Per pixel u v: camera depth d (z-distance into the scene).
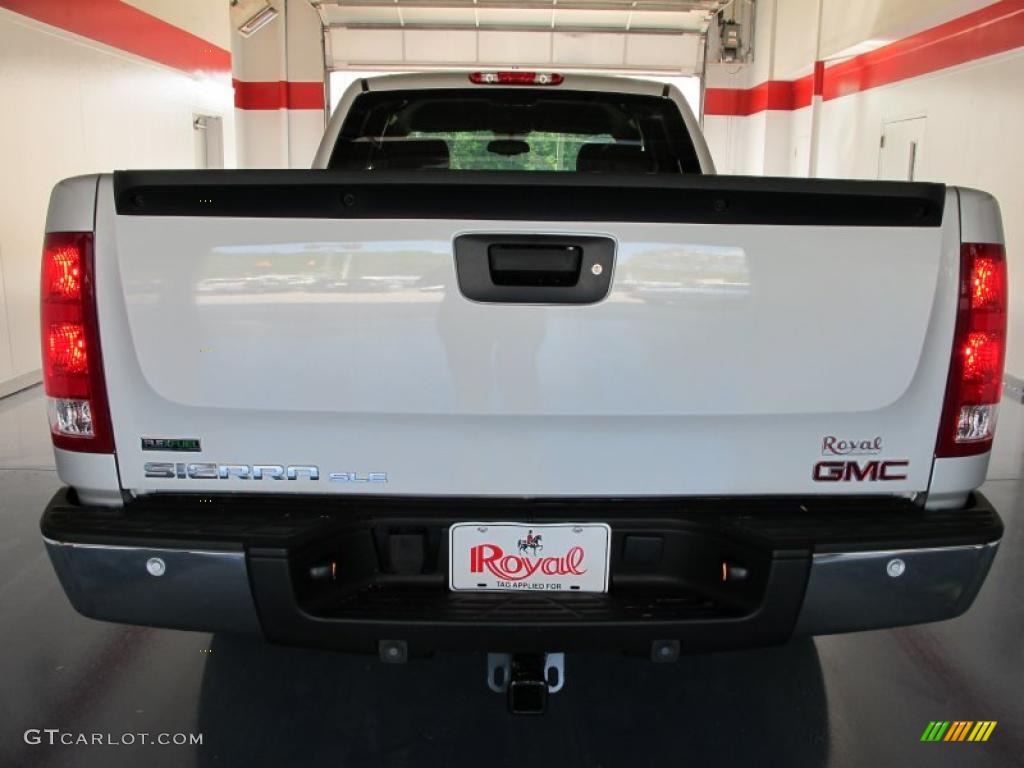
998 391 1.78
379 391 1.70
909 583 1.73
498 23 15.16
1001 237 1.74
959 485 1.80
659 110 3.50
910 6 9.06
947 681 2.57
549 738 2.25
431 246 1.65
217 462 1.74
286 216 1.64
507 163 3.61
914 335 1.71
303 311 1.67
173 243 1.66
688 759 2.17
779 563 1.67
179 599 1.70
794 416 1.73
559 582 1.77
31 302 6.68
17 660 2.65
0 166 6.17
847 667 2.64
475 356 1.68
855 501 1.83
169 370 1.71
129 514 1.76
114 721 2.32
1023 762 2.18
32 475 4.52
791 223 1.66
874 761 2.17
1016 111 7.42
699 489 1.76
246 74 15.31
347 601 1.75
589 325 1.67
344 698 2.44
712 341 1.69
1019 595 3.18
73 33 7.14
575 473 1.75
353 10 14.59
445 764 2.14
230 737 2.25
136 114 8.42
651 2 14.20
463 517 1.74
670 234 1.65
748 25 15.55
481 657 2.67
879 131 10.88
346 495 1.77
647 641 1.70
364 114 3.45
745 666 2.64
